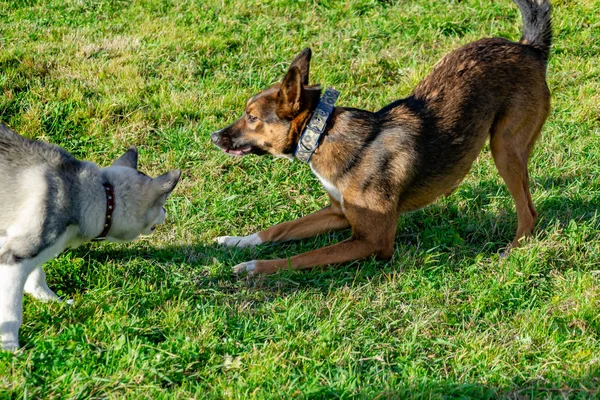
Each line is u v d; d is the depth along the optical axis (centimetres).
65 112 357
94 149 346
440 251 314
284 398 265
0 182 277
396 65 390
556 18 409
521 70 312
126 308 287
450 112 307
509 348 281
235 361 275
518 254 306
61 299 292
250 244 317
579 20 409
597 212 324
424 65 384
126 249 310
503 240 320
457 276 304
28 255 275
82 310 285
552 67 386
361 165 302
